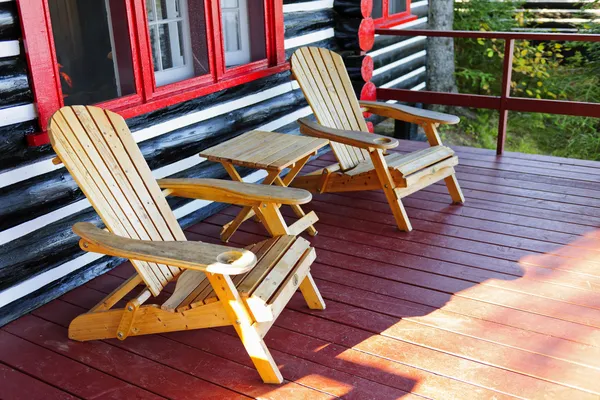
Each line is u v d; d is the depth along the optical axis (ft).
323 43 17.56
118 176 9.50
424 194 14.58
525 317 9.51
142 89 11.70
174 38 12.73
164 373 8.50
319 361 8.61
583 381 8.07
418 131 27.22
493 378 8.16
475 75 34.78
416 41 25.08
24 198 9.92
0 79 9.32
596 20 33.81
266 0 14.67
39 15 9.59
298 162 12.31
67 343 9.27
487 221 12.96
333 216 13.52
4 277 9.76
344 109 14.35
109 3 11.33
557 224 12.69
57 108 10.09
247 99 14.76
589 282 10.44
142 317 8.73
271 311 7.86
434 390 7.96
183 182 10.07
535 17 35.32
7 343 9.30
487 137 32.71
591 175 15.38
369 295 10.26
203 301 8.17
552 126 33.81
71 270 10.87
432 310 9.77
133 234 9.33
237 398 7.95
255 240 12.55
